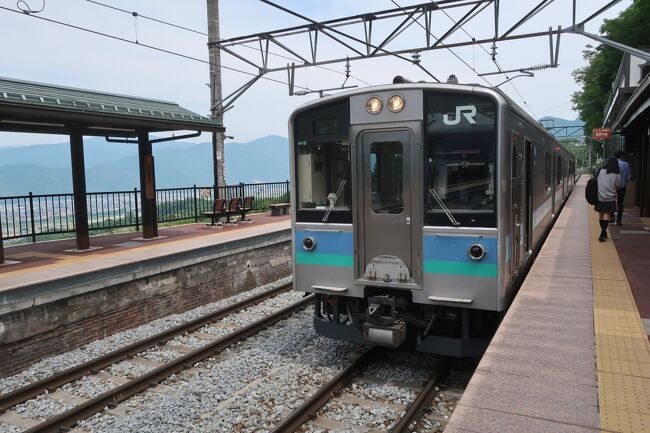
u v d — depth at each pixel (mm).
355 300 6301
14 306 6574
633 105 11492
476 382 3660
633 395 3416
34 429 4887
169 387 6098
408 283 5699
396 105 5633
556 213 15656
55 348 7160
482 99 5336
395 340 5637
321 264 6219
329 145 6102
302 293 10625
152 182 11570
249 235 11641
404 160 5664
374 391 5625
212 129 12008
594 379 3676
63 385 6176
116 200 13031
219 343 7258
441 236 5523
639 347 4301
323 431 4824
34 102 7941
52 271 7637
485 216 5352
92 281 7664
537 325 4895
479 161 5371
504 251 5398
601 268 7539
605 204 9969
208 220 16391
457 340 5684
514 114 5910
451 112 5473
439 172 5551
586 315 5199
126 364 6816
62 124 9758
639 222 13711
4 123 9562
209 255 10055
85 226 10000
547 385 3586
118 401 5664
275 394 5594
